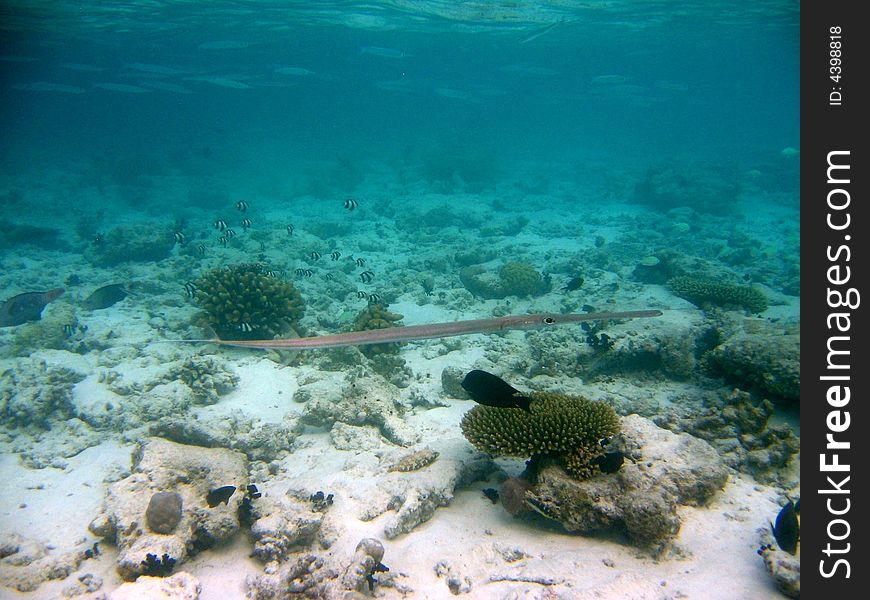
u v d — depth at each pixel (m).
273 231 20.30
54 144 49.19
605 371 8.93
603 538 5.00
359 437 7.05
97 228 22.08
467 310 13.34
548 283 14.50
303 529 5.06
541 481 5.10
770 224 26.12
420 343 10.78
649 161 45.91
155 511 4.99
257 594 4.48
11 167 35.25
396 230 24.12
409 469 5.93
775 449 6.21
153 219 25.47
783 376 6.98
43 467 6.80
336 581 4.33
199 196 29.34
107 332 10.89
